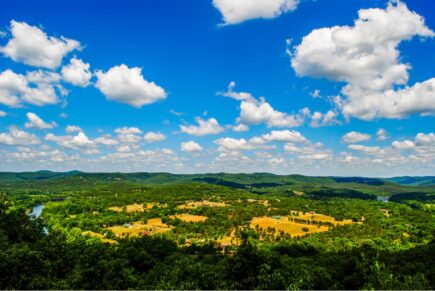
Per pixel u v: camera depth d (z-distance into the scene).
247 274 103.56
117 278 106.50
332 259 139.25
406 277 91.94
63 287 96.44
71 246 150.75
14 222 169.50
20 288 94.88
